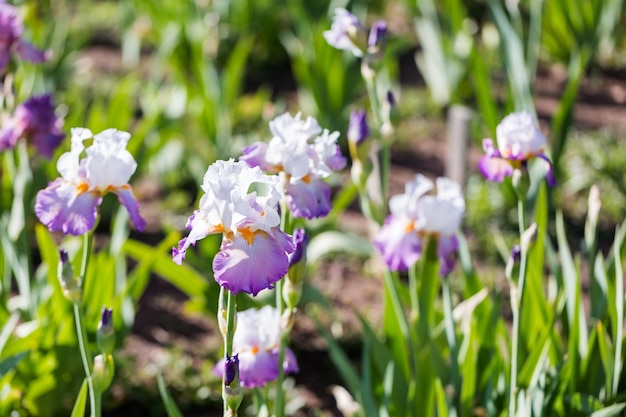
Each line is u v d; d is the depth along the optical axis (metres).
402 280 3.88
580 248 4.07
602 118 5.23
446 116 5.35
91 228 2.78
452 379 3.09
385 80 4.72
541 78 5.71
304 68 4.87
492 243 4.05
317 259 3.80
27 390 3.32
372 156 3.21
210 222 2.63
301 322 3.70
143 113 5.44
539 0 4.75
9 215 3.69
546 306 3.13
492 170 2.94
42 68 4.45
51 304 3.34
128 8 5.99
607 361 3.05
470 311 3.12
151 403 3.48
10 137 3.38
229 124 4.85
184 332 3.71
